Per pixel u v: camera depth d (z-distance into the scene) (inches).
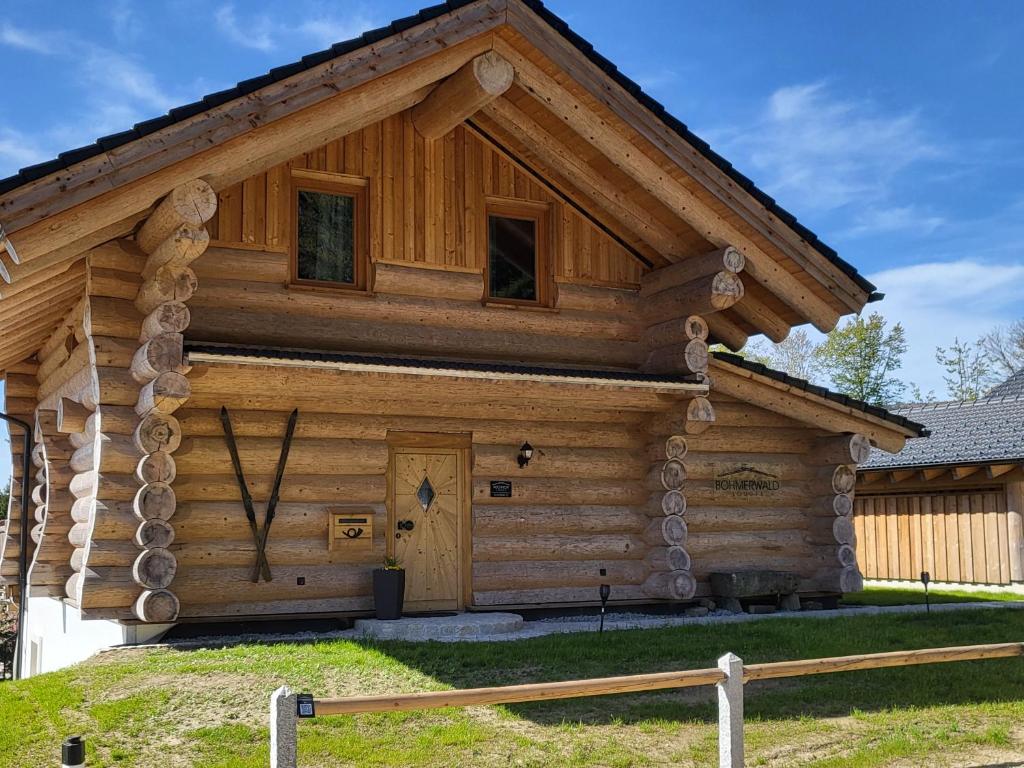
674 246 533.3
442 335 504.7
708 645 418.0
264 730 291.6
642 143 483.8
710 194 496.4
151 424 425.1
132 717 303.7
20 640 641.0
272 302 467.2
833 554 587.2
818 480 598.2
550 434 538.6
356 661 374.6
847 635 450.6
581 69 462.9
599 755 279.9
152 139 376.5
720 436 578.6
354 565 485.1
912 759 286.8
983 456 718.5
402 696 222.7
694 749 285.4
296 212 483.8
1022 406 804.6
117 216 377.4
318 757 275.3
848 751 292.2
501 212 535.8
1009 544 719.7
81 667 376.5
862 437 588.1
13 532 677.3
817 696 347.9
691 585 539.8
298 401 476.4
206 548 454.9
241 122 393.4
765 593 559.5
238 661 375.2
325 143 470.9
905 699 347.3
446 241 509.4
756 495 586.2
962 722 322.0
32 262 382.6
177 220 393.1
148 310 431.5
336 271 490.9
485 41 451.5
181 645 418.6
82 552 502.9
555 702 332.2
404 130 506.3
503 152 530.3
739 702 261.3
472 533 519.5
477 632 454.3
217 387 440.1
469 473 527.5
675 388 515.5
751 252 518.3
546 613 526.6
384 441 501.7
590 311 545.0
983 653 309.0
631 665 381.7
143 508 422.9
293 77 403.9
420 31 430.0
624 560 548.1
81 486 508.7
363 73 418.0
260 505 469.7
